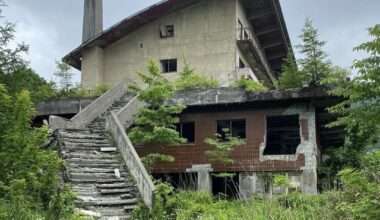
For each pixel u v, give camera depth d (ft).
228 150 63.67
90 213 40.75
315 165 61.36
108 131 58.03
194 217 41.93
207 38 95.66
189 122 69.97
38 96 59.88
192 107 68.13
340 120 38.29
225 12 95.20
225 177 64.08
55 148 52.01
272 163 63.46
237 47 94.22
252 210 32.24
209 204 49.57
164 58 98.02
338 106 38.01
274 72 127.75
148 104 64.08
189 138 75.05
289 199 36.42
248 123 65.87
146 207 43.93
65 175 47.19
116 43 102.37
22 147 36.14
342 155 61.21
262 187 63.41
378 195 23.53
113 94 69.46
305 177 61.52
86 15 115.85
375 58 34.55
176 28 98.37
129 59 100.63
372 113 35.68
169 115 62.85
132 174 50.06
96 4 116.37
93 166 50.11
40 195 35.22
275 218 29.81
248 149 65.05
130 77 99.76
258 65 104.63
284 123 74.64
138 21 98.94
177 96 66.74
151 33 100.07
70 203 35.94
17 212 30.32
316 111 67.36
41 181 35.81
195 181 66.85
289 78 76.43
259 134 65.00
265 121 65.21
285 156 63.16
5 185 34.17
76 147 52.11
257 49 100.68
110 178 49.06
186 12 98.02
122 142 53.78
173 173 68.54
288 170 62.69
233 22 94.22
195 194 55.77
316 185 60.75
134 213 43.24
